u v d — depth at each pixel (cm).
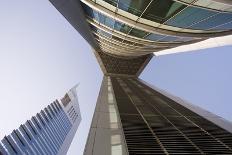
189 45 3238
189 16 1608
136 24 2016
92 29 3341
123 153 1145
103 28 2814
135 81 6150
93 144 1216
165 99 3148
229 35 2138
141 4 1602
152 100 2928
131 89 3994
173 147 1271
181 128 1638
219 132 1571
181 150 1233
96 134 1366
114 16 2011
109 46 4316
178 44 2914
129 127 1542
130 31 2497
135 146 1238
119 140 1300
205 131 1591
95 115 1811
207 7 1390
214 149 1265
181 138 1422
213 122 1864
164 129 1579
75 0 1920
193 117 2056
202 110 2512
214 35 2067
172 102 2922
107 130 1445
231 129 1664
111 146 1206
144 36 2586
